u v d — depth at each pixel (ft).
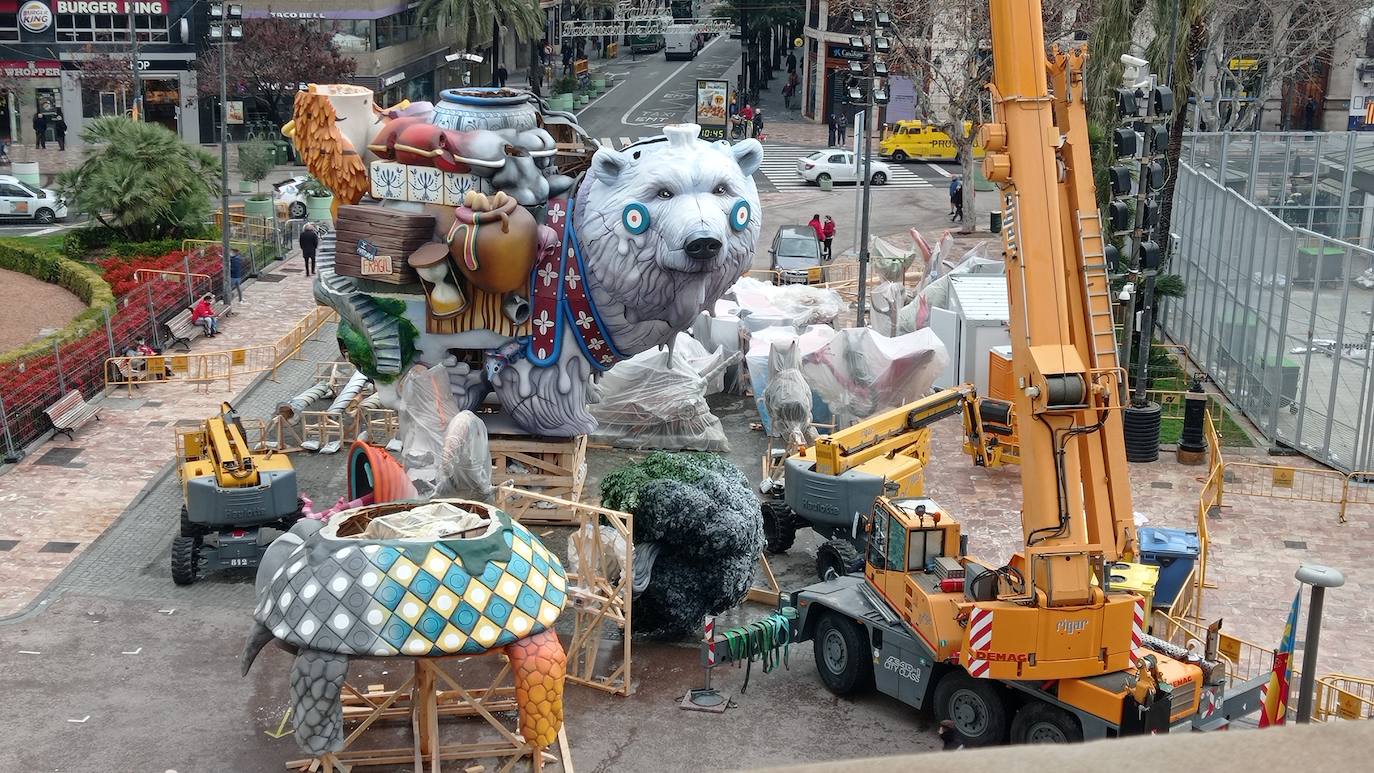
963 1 168.55
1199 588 73.36
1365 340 96.07
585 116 265.13
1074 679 57.00
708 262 79.41
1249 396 109.60
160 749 60.90
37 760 59.77
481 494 81.82
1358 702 60.44
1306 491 94.48
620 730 63.31
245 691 66.49
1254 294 109.09
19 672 67.77
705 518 68.74
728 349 117.39
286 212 172.96
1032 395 57.52
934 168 223.71
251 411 110.42
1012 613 56.44
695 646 72.08
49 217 177.06
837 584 67.97
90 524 87.20
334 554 55.77
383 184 84.64
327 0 222.89
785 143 243.40
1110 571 61.16
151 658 69.72
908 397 104.78
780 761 59.93
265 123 223.10
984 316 108.78
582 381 87.04
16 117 219.61
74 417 102.73
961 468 99.60
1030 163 57.77
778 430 103.14
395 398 88.33
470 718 63.87
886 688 63.87
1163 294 111.75
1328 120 219.82
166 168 157.79
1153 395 113.29
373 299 85.87
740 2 288.51
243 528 79.00
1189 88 114.21
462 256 81.92
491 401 91.56
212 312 132.67
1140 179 87.97
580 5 314.76
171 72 219.82
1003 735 59.62
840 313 129.29
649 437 102.01
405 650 54.08
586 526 67.62
